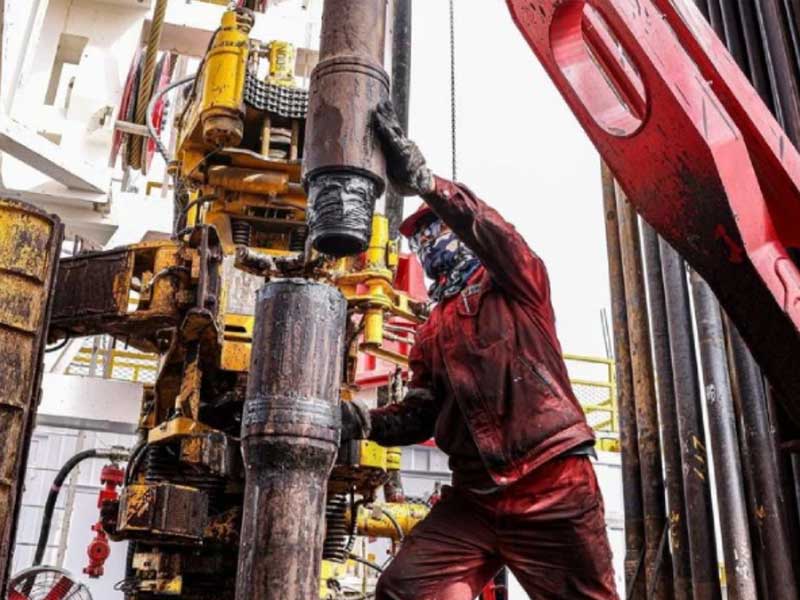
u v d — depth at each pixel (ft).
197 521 10.89
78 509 40.96
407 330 18.15
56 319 11.89
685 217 9.34
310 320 6.88
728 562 14.51
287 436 6.57
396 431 11.09
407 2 17.62
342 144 7.06
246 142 13.61
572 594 9.87
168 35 22.75
